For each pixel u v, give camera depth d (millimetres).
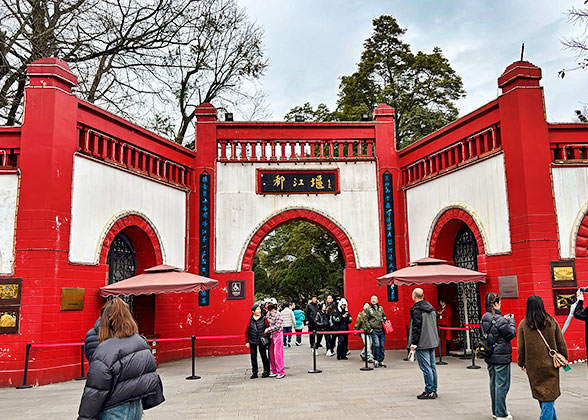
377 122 17516
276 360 10828
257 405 8016
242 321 16016
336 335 15188
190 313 15719
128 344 4105
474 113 13289
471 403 7699
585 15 8852
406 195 16672
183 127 23109
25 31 16156
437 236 14859
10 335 10336
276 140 17219
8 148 11266
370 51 29609
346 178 17203
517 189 11711
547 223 11344
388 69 29422
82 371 11047
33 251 10664
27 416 7500
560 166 11695
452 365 12055
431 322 8234
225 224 16562
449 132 14445
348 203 17047
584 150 12156
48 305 10562
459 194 13891
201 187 16594
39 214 10805
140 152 14125
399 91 28266
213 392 9281
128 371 4000
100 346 4035
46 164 10984
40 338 10336
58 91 11375
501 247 12133
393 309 16328
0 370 10195
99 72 19422
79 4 16797
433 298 15266
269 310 11766
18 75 16891
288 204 16938
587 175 11828
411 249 16266
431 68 28609
